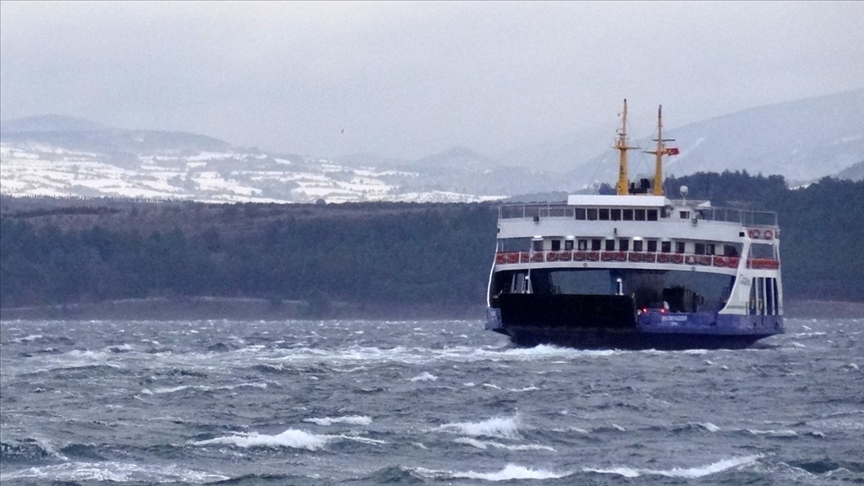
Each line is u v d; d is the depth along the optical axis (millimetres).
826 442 136625
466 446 134000
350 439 136750
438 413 162750
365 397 183250
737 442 136750
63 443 137500
